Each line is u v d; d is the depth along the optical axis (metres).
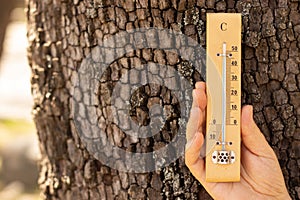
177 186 2.11
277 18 2.07
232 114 1.96
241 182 2.00
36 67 2.32
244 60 2.06
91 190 2.22
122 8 2.06
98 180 2.20
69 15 2.18
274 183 1.98
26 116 9.47
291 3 2.08
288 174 2.14
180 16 2.03
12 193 7.14
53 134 2.30
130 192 2.15
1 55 6.61
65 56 2.21
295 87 2.10
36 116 2.36
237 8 2.04
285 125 2.12
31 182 7.40
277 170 1.98
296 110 2.12
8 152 7.51
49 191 2.36
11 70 11.66
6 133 8.60
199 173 1.99
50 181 2.35
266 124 2.10
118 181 2.16
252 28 2.05
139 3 2.04
